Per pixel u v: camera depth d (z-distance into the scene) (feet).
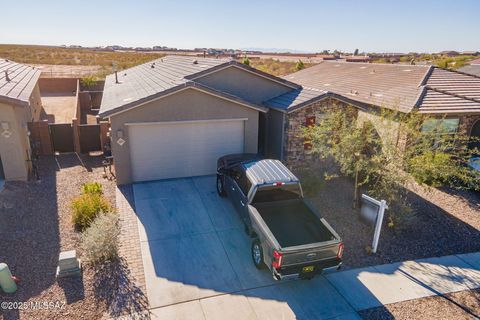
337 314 23.17
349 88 67.97
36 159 51.19
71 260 25.34
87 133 54.54
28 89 46.96
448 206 39.75
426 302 24.58
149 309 23.03
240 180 33.06
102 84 101.86
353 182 44.60
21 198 37.32
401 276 27.40
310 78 90.43
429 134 34.86
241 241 31.37
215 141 45.60
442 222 36.22
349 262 28.99
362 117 43.06
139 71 75.15
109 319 22.04
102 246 27.07
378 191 36.27
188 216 35.45
